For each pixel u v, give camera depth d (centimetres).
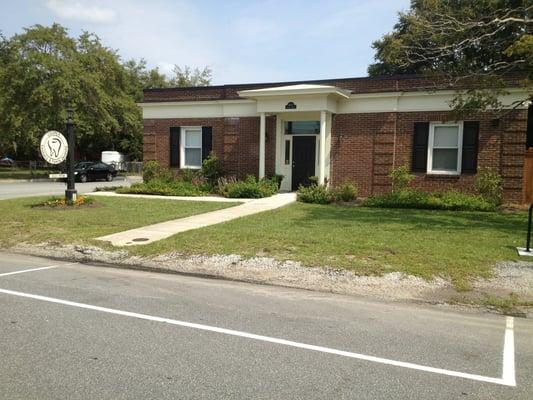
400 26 2195
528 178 906
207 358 458
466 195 1669
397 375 429
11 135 3744
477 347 505
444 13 1538
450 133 1792
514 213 1485
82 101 3684
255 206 1596
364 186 1914
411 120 1841
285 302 662
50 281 759
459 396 392
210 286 746
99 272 836
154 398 375
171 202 1706
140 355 462
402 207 1617
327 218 1316
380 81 1878
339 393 390
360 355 474
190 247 959
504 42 1535
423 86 1809
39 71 3544
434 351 490
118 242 1030
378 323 578
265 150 2077
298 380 413
